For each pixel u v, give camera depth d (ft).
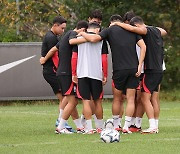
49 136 118.11
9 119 155.74
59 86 126.21
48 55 130.11
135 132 123.13
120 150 98.48
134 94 119.75
